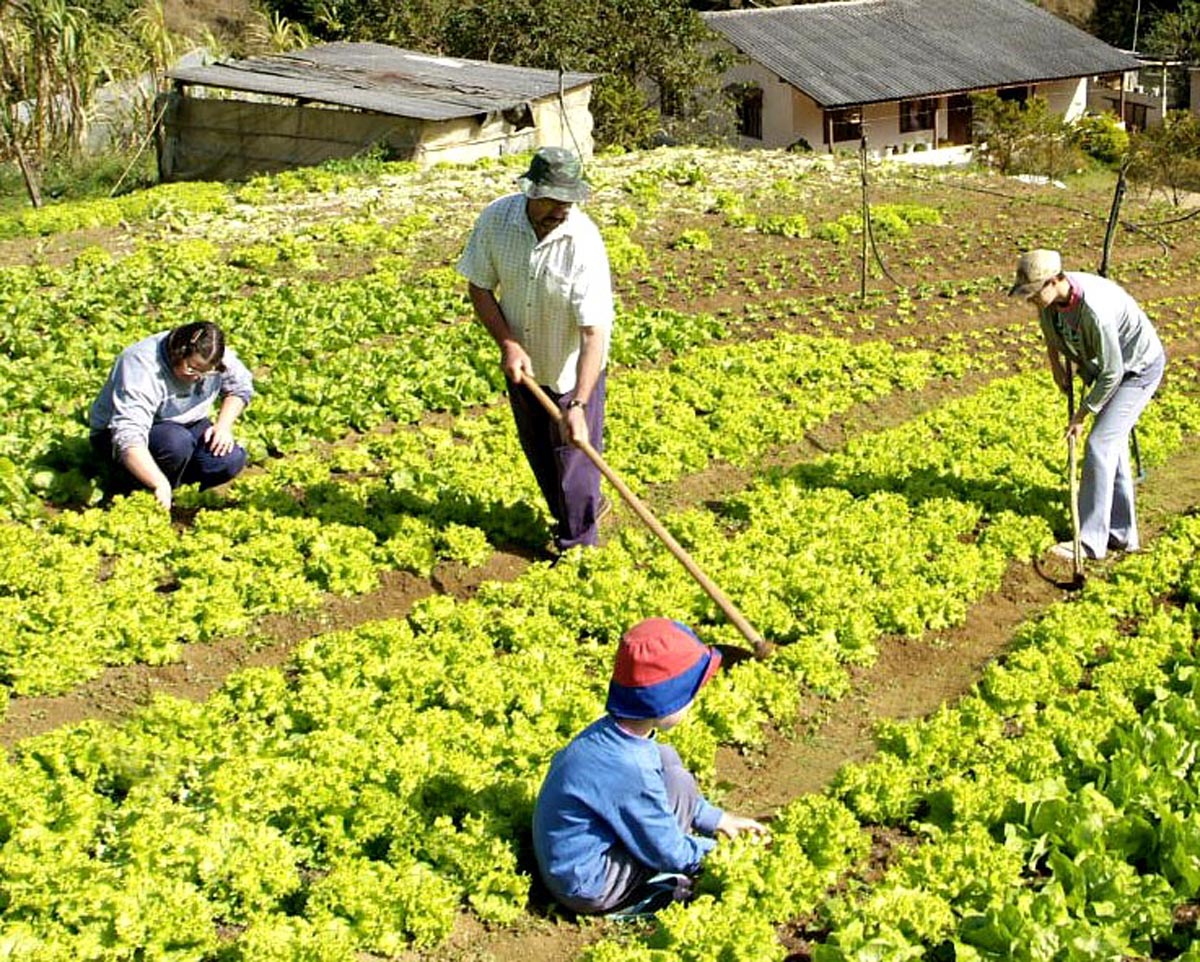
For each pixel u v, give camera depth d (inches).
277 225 753.0
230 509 402.0
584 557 383.2
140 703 322.7
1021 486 444.5
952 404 525.0
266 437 457.1
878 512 422.9
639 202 805.2
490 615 360.5
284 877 253.8
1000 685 325.1
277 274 671.1
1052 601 387.5
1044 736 305.1
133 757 283.1
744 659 299.7
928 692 342.0
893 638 361.1
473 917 257.1
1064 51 1729.8
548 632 344.8
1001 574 393.1
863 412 527.2
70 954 234.2
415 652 334.0
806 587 365.1
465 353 548.1
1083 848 264.5
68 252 708.0
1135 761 283.6
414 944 249.8
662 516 430.6
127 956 238.7
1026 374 566.3
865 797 284.5
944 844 268.4
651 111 1461.6
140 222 770.2
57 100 1320.1
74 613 339.6
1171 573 389.1
